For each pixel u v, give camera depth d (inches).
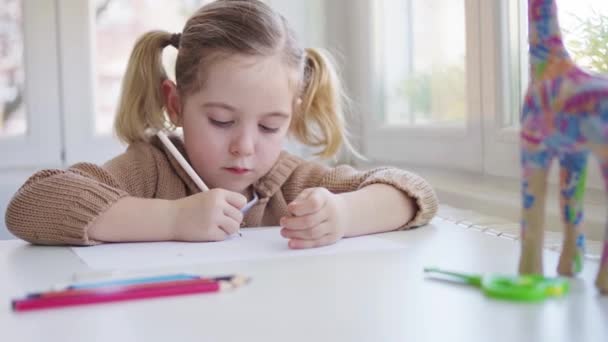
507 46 45.2
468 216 41.6
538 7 21.0
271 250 29.7
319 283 23.0
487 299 20.5
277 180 44.9
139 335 17.9
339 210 32.0
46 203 33.1
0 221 62.5
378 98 65.7
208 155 40.0
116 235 32.7
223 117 39.3
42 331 18.4
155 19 69.6
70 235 32.1
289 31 42.9
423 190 36.5
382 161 65.3
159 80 45.2
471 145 49.7
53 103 68.3
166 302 20.9
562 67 20.4
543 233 22.2
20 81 67.8
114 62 69.6
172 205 33.5
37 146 68.1
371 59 65.4
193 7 69.7
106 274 24.1
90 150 69.2
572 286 21.7
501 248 29.1
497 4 45.2
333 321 18.7
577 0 38.5
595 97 19.2
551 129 20.4
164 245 31.6
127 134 45.1
